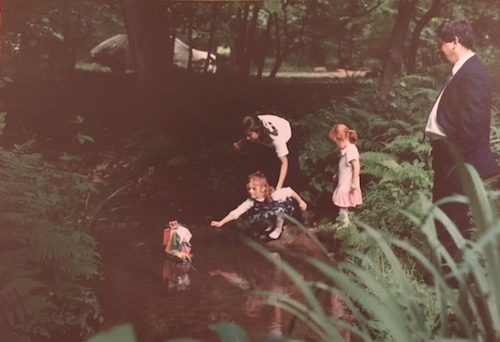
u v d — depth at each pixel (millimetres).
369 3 21922
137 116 13078
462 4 17594
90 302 4688
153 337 4598
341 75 27875
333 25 22828
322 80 22750
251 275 6035
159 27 14750
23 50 25234
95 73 26578
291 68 31516
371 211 7266
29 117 13977
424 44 21141
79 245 4551
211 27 20469
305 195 8695
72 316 4555
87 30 26156
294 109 12797
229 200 9117
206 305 5211
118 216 8281
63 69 25578
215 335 4613
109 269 6148
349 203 7488
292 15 23391
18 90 19172
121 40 26047
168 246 6551
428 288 4680
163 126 12445
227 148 9641
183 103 14328
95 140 11891
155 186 9477
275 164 8164
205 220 8352
